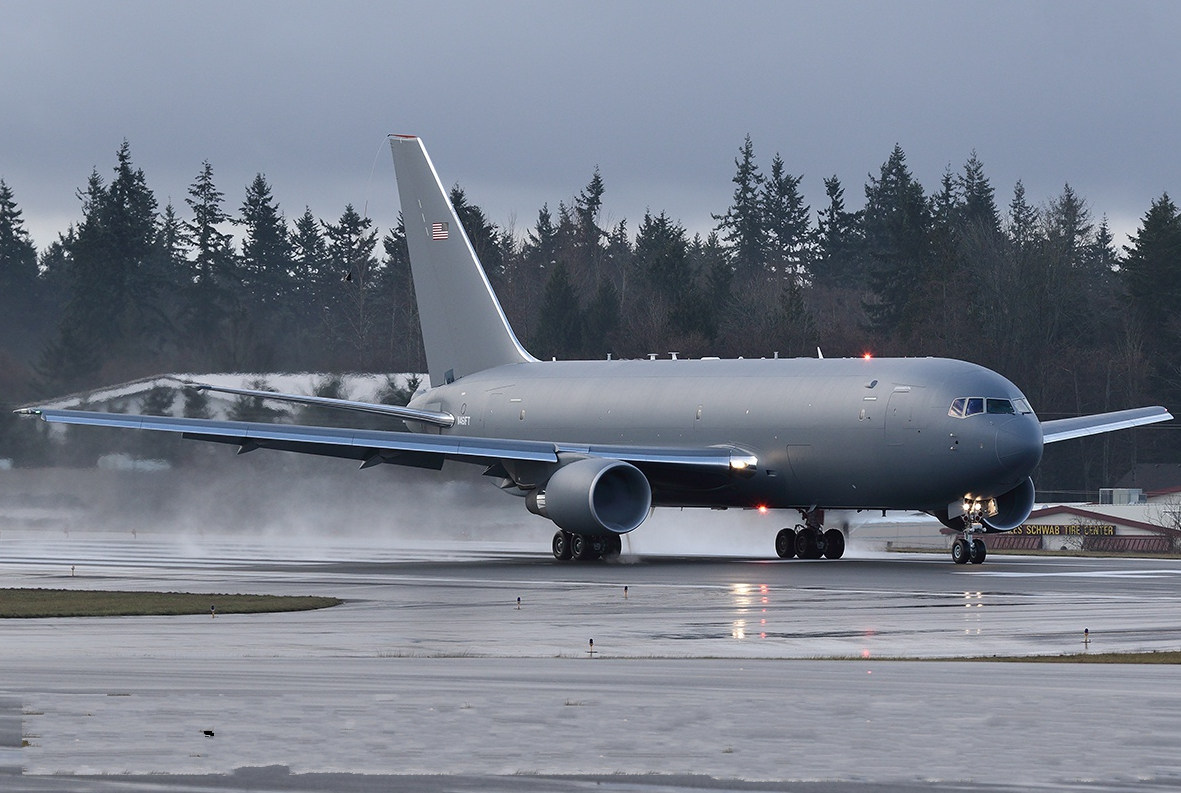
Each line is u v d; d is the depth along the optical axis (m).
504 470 187.00
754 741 54.34
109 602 115.19
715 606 113.06
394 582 140.88
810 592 127.00
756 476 183.75
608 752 52.34
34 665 75.69
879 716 59.53
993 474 167.38
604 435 198.50
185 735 55.00
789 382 183.25
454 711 60.44
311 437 171.12
